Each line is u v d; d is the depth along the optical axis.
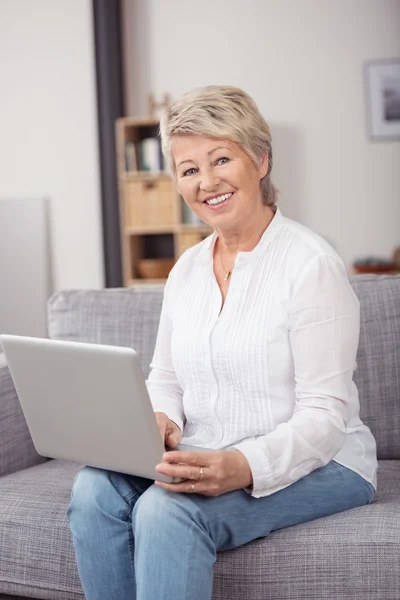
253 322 1.66
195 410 1.76
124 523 1.57
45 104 5.43
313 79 5.44
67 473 2.01
